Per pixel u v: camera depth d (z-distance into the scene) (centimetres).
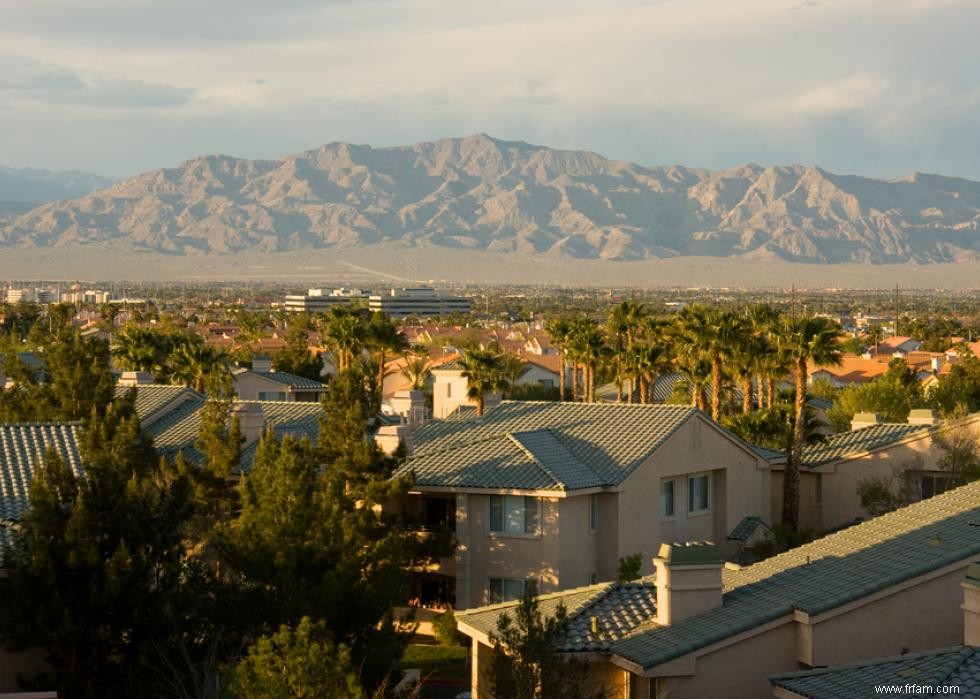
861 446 7819
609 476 6116
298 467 4431
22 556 4025
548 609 4056
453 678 5222
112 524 4100
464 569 6031
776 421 8400
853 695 3038
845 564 3888
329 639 3434
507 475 5994
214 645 3925
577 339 13075
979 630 3128
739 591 3847
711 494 6931
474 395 11881
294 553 4184
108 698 3966
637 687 3575
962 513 4225
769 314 10438
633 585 4141
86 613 3966
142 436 5234
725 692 3509
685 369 11150
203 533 4891
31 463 4894
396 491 5509
